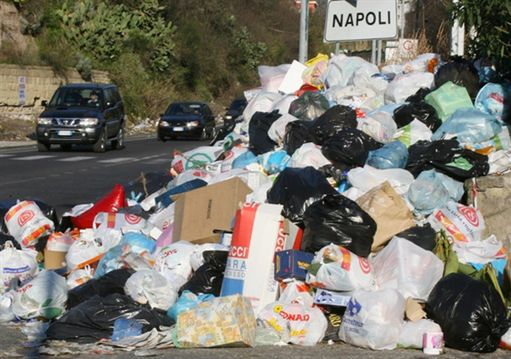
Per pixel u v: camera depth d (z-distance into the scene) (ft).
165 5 272.72
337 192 39.63
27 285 37.70
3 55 195.11
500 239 40.55
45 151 133.59
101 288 37.19
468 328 31.76
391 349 32.32
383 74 57.52
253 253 35.73
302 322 33.37
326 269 34.47
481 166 42.27
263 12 359.05
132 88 232.32
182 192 46.57
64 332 33.73
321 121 46.80
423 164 42.78
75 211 51.11
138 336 32.86
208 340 32.48
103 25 232.12
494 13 47.83
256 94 60.18
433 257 34.96
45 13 221.46
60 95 138.72
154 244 42.09
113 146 142.10
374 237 37.35
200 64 281.54
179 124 168.96
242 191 41.22
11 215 48.16
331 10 60.75
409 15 133.28
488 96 48.42
